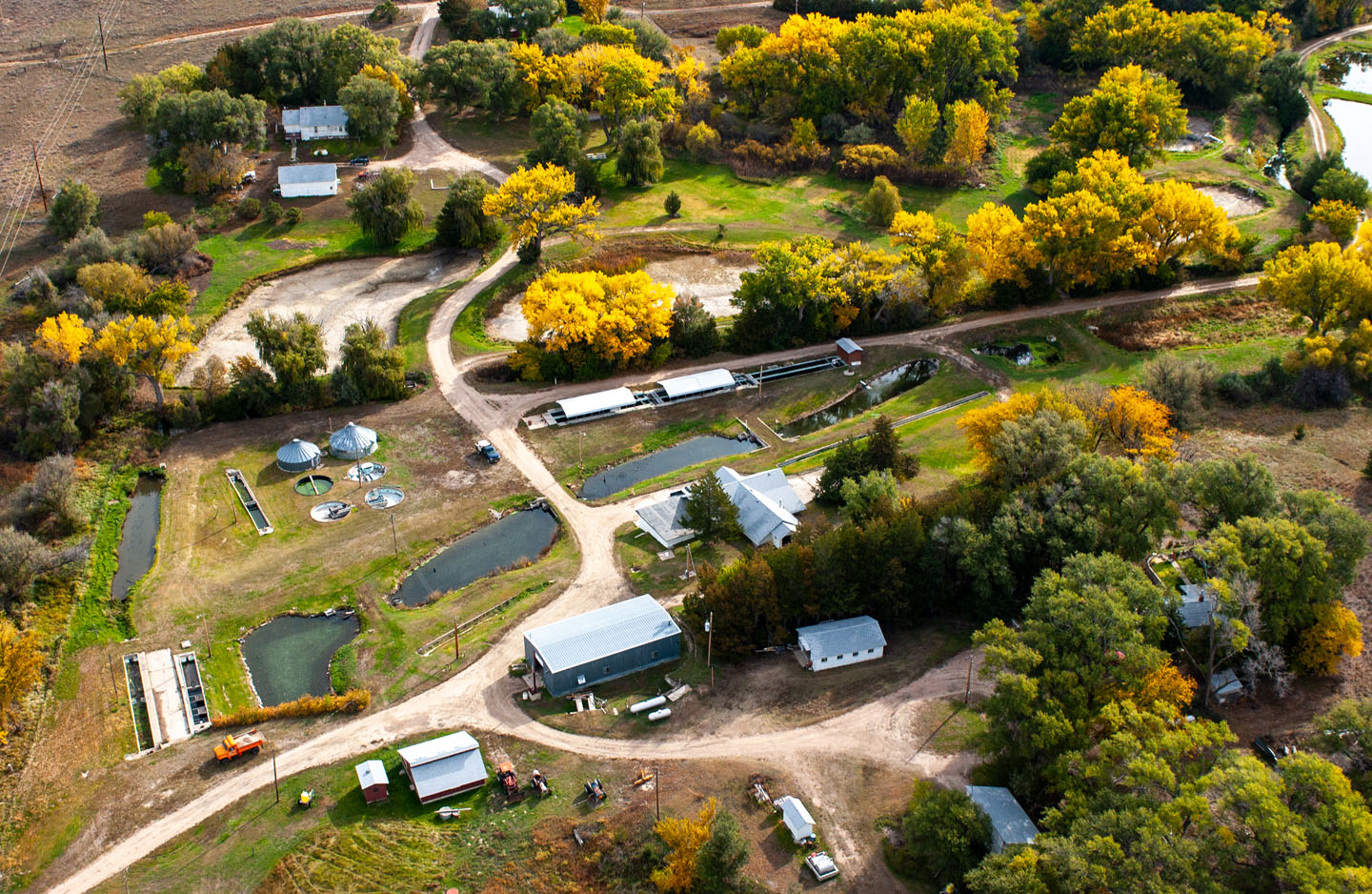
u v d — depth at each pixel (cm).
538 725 10219
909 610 11288
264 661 11156
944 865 8569
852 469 13325
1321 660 10356
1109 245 17362
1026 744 9125
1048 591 9931
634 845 8988
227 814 9325
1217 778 8012
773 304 17138
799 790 9556
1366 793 8600
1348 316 15850
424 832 9175
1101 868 7650
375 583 12219
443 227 19588
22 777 9712
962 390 16088
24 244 19150
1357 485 13162
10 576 11531
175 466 14100
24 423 14175
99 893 8669
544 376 16162
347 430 14500
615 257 19675
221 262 19038
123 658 11106
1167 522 11181
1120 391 13200
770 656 11094
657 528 12850
